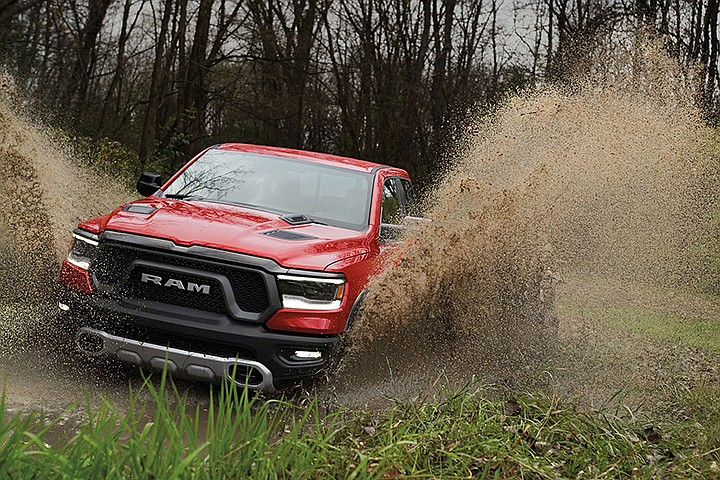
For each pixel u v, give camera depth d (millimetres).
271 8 31938
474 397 5152
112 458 3113
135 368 5961
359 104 32094
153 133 26891
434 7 32312
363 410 4941
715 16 29484
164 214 6066
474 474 4066
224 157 7523
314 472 3658
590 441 4695
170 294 5516
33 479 3012
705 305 13875
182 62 26969
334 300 5676
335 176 7312
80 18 24016
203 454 3805
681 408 6117
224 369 5367
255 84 30109
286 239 5875
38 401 4938
